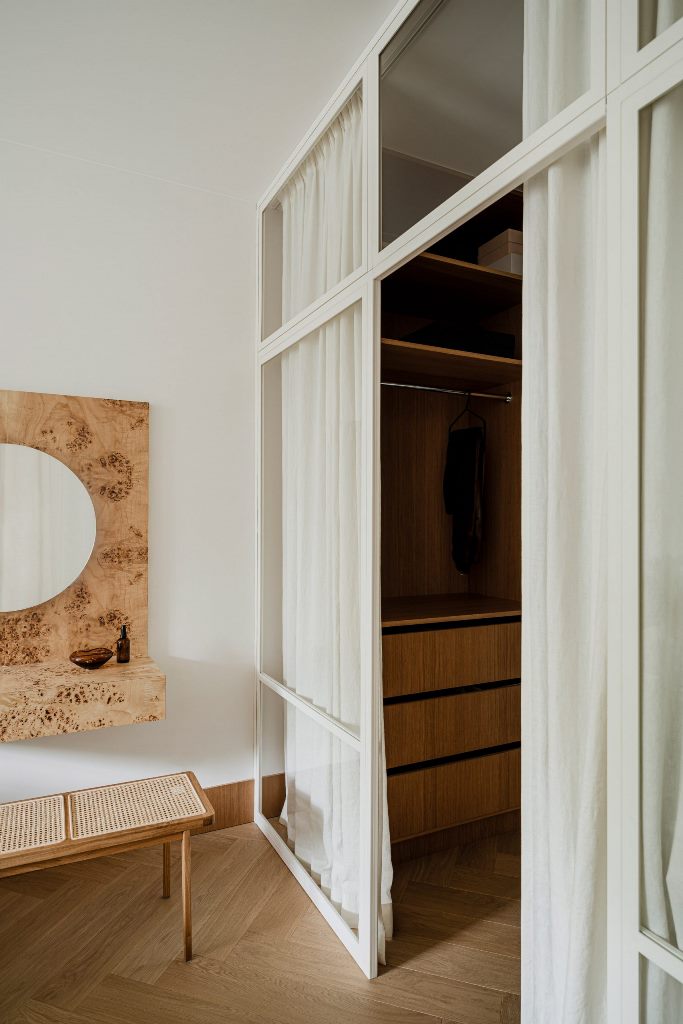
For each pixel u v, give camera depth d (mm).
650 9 1024
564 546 1222
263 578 2762
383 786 1964
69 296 2490
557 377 1230
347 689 2021
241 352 2838
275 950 1959
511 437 3043
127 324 2598
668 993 985
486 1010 1716
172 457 2686
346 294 1997
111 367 2564
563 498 1223
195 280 2734
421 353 2473
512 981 1828
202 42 1861
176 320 2695
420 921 2109
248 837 2701
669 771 984
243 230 2842
